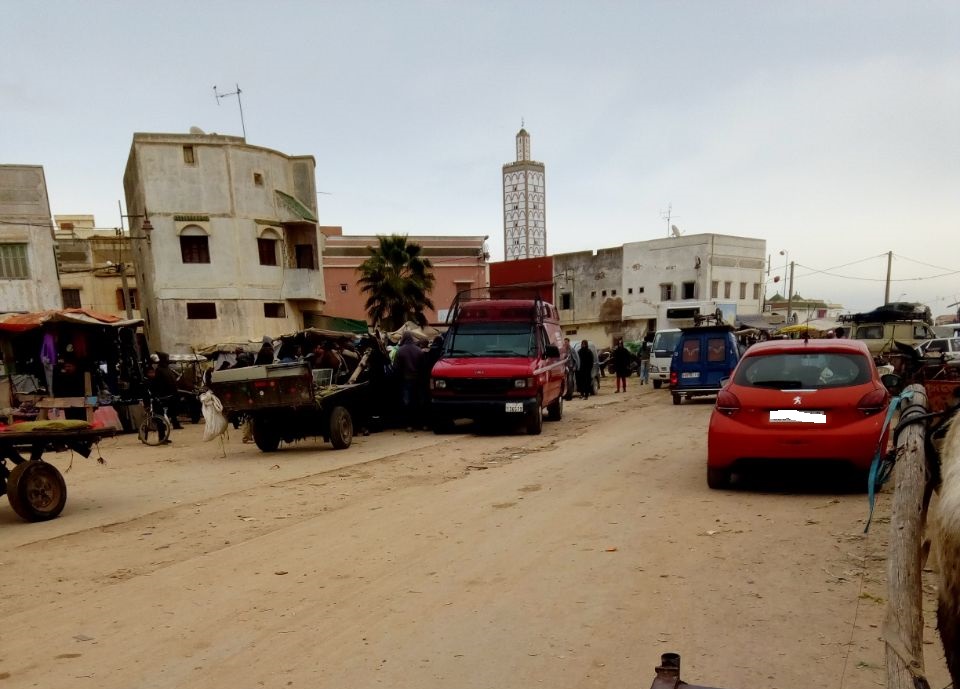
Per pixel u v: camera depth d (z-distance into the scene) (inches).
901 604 76.7
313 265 1417.3
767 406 285.3
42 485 299.1
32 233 1026.1
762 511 262.5
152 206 1221.1
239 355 737.6
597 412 694.5
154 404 600.1
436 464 399.9
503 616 168.2
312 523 267.9
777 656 142.4
